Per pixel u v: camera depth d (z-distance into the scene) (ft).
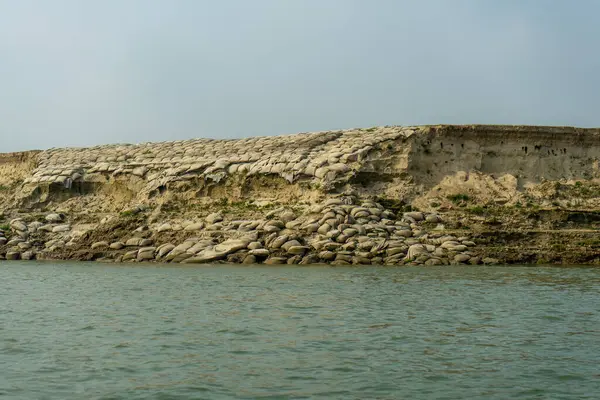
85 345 60.90
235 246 119.03
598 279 99.19
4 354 58.08
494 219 126.82
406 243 118.11
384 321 70.03
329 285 92.32
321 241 117.50
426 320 70.59
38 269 115.14
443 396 48.14
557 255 120.06
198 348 59.62
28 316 73.82
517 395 48.47
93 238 132.67
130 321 70.59
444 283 94.27
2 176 168.76
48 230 139.13
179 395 48.08
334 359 56.39
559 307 77.87
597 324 69.41
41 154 168.76
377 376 52.13
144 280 99.50
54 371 53.42
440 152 139.85
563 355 58.08
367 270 107.24
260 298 82.94
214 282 96.07
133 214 139.23
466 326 68.13
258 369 53.72
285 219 123.75
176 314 73.87
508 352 58.85
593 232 124.88
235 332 65.21
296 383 50.52
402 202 131.75
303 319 70.79
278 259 116.47
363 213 123.44
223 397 47.70
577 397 48.16
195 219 131.85
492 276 101.45
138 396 47.91
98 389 49.34
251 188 138.62
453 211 130.21
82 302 82.17
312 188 132.46
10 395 48.21
